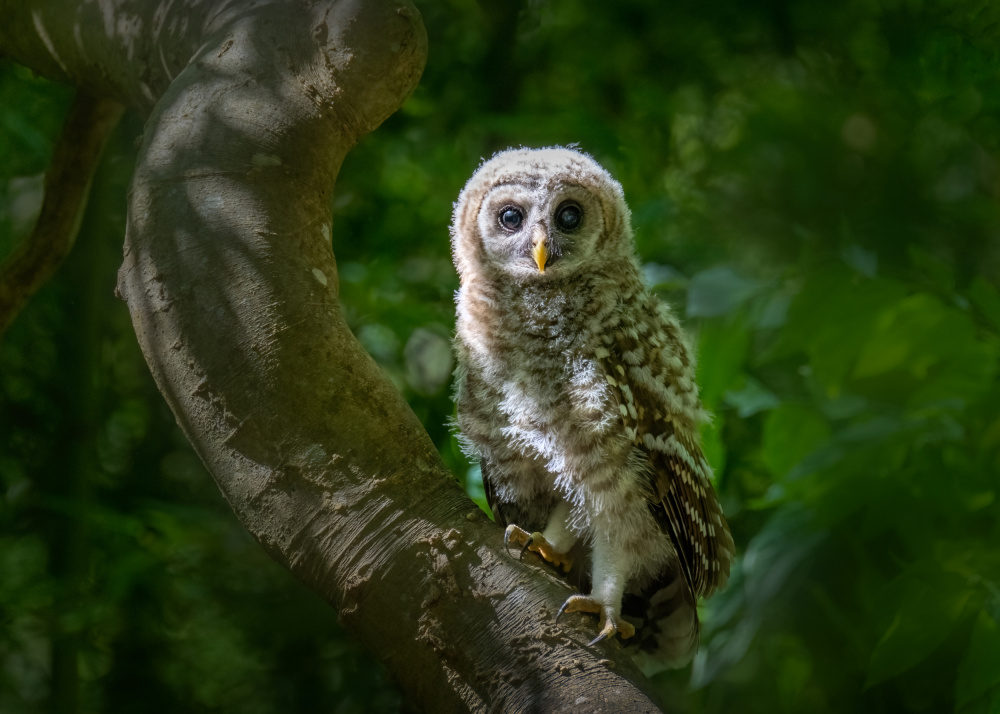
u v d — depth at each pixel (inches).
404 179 387.9
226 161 184.1
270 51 196.2
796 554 213.8
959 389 189.0
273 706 361.4
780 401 235.5
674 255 344.5
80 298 359.6
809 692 266.5
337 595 166.7
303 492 167.5
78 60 247.6
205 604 372.8
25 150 359.3
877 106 376.2
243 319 171.5
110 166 367.6
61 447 352.8
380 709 353.1
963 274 327.3
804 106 365.4
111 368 391.2
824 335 194.9
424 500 169.6
